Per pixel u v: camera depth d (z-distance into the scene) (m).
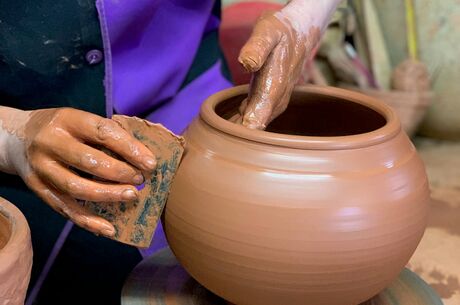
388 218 0.79
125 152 0.81
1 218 0.81
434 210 1.86
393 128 0.85
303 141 0.78
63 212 0.87
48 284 1.30
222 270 0.81
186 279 0.99
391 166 0.82
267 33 0.92
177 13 1.37
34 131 0.88
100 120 0.83
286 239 0.76
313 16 1.06
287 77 0.94
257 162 0.79
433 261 1.58
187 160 0.85
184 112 1.44
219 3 1.55
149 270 1.01
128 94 1.30
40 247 1.27
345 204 0.77
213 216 0.80
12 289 0.71
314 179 0.77
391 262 0.81
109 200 0.82
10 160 0.93
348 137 0.80
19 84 1.22
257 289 0.80
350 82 2.52
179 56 1.39
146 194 0.86
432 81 2.45
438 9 2.39
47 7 1.14
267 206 0.77
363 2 2.51
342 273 0.78
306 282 0.78
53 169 0.84
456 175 2.15
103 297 1.34
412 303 0.94
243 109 0.94
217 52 1.55
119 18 1.21
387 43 2.55
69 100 1.26
